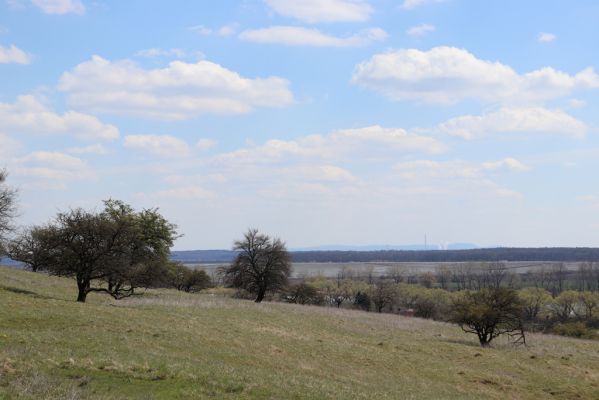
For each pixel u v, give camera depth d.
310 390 21.72
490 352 41.88
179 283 91.50
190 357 24.73
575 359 42.00
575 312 112.06
